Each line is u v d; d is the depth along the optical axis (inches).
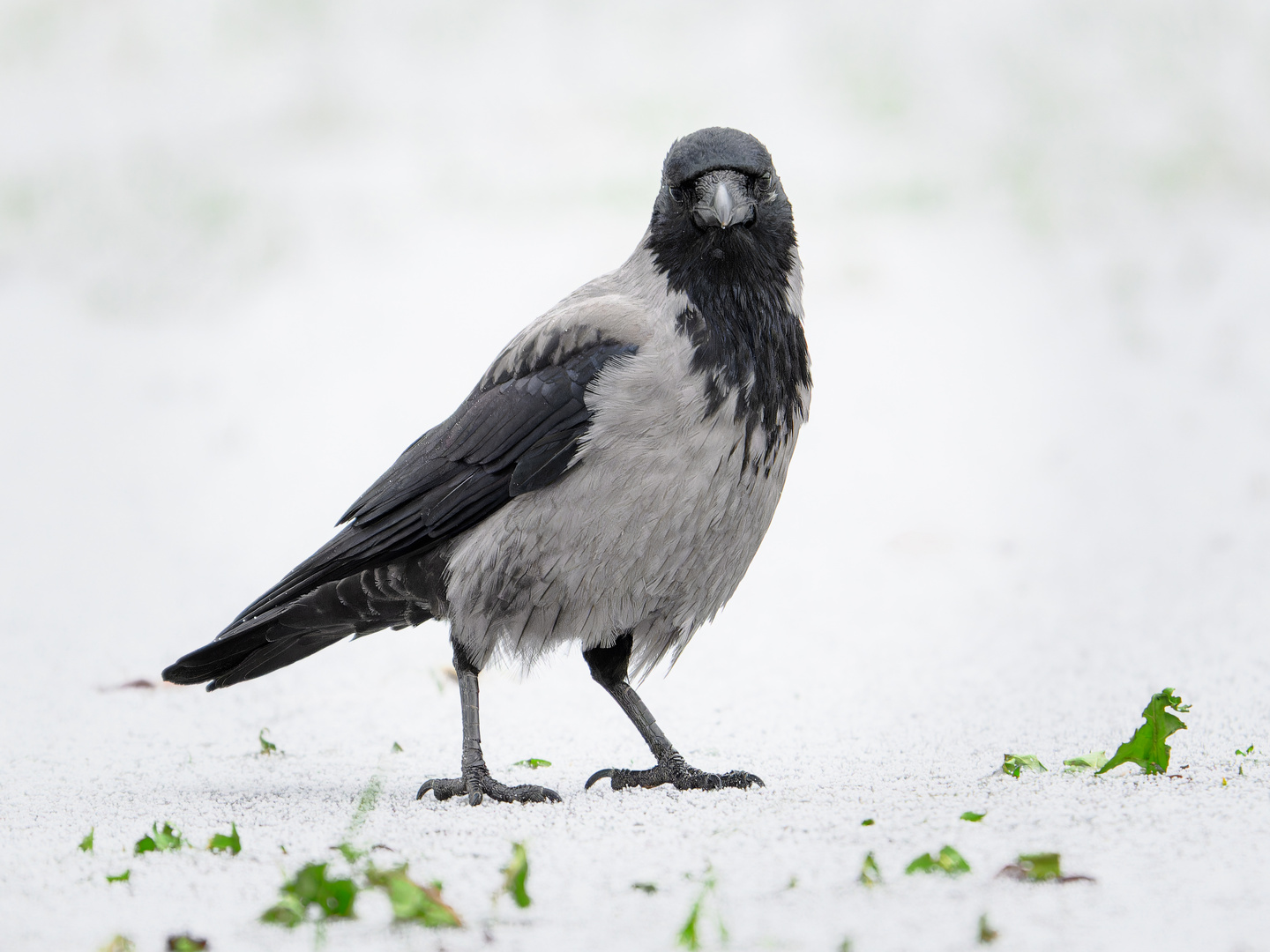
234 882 219.1
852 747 303.4
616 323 289.6
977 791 255.1
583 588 289.1
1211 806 235.5
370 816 259.8
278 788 286.0
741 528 292.2
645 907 202.5
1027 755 281.1
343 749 320.5
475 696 293.3
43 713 347.9
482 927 197.3
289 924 199.9
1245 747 279.7
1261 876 202.5
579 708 350.0
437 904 200.1
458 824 251.8
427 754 315.3
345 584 304.8
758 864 217.6
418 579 303.1
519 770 303.1
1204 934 184.4
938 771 276.4
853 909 197.2
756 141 300.0
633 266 304.8
